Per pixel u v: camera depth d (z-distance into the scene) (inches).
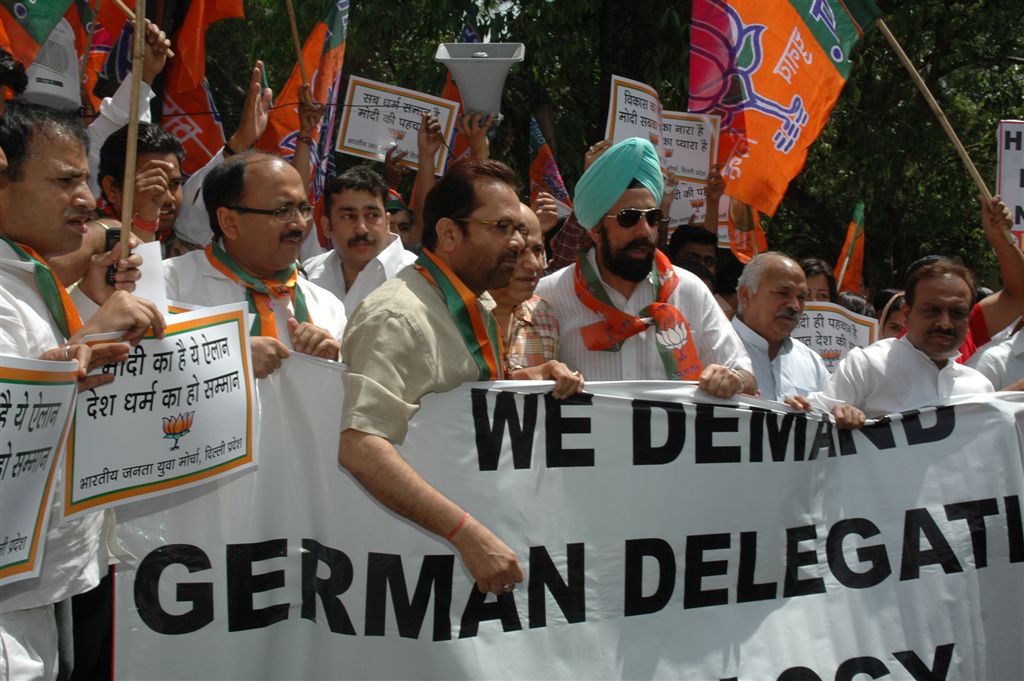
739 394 141.0
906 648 143.6
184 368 122.2
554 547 132.5
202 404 123.4
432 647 128.9
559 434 134.0
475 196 122.7
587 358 154.1
